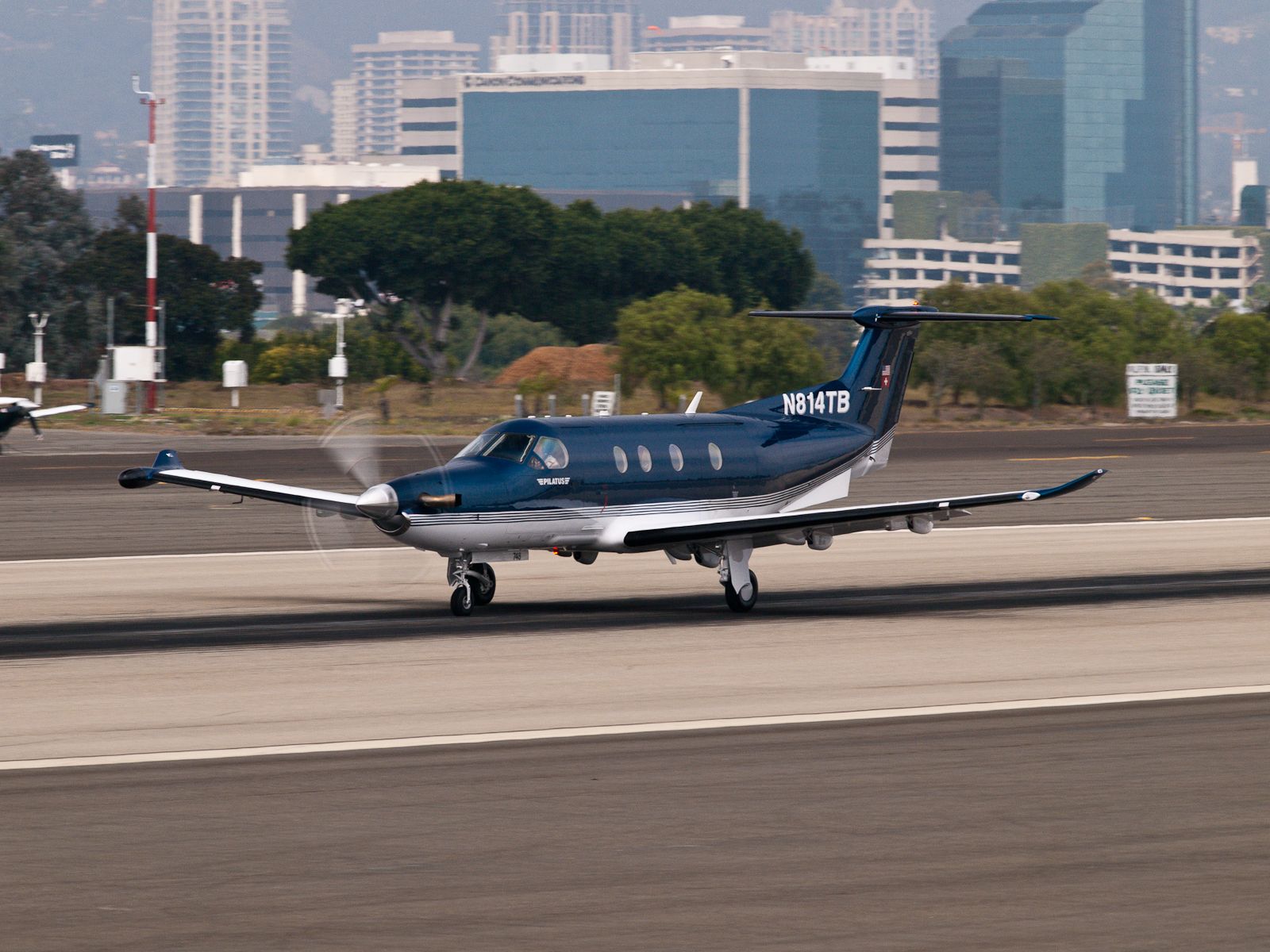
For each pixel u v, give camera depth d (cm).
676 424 8844
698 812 4372
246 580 9838
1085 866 3884
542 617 8238
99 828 4219
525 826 4244
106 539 12094
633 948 3353
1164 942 3388
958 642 7388
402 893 3697
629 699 6003
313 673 6569
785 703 5919
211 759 5012
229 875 3828
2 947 3362
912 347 9981
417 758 5028
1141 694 6075
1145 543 11688
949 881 3778
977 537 12150
